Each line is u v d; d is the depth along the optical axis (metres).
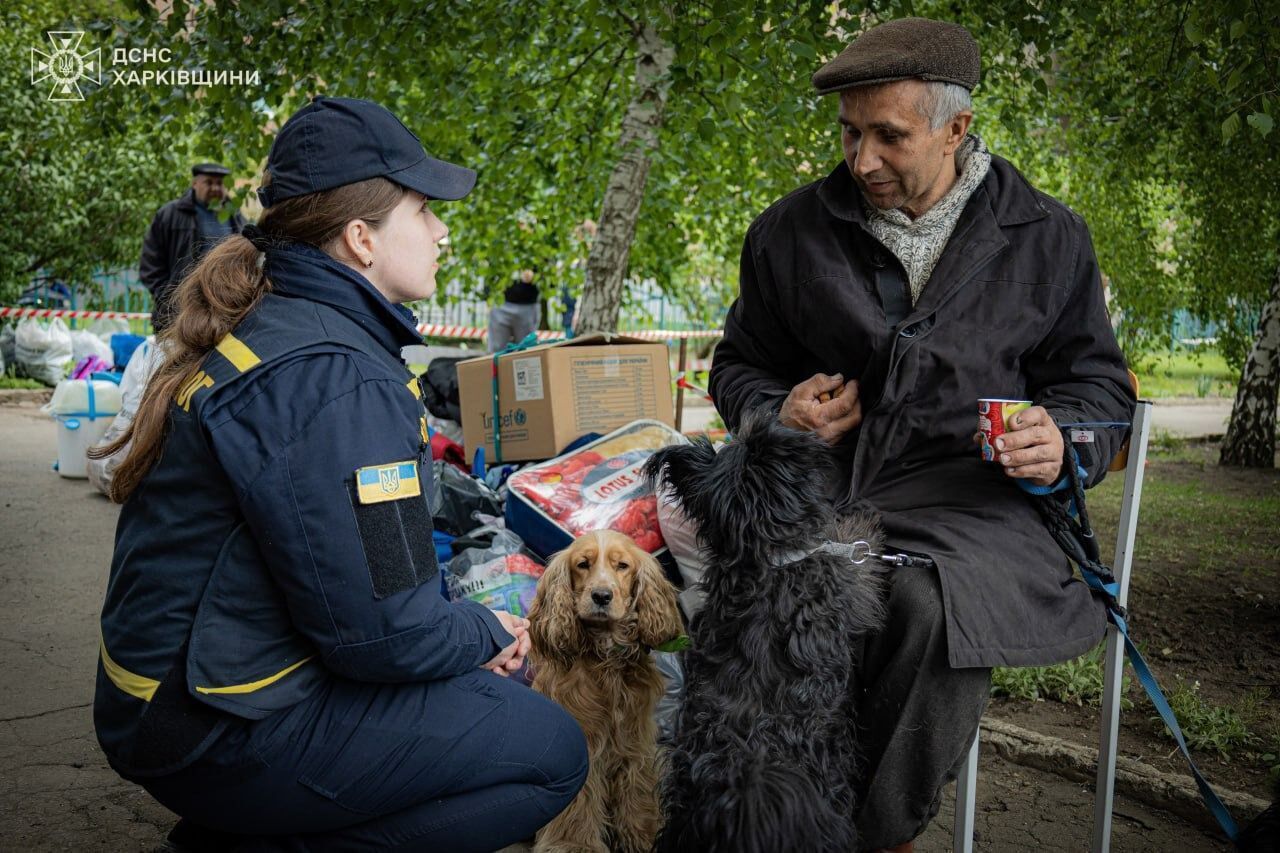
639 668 2.94
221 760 1.74
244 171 6.07
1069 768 3.29
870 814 2.09
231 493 1.70
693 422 10.74
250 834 1.90
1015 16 5.27
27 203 11.67
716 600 2.12
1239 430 8.83
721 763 1.93
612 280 6.53
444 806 1.92
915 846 2.88
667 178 7.35
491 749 1.92
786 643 2.01
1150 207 8.83
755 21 4.82
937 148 2.25
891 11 5.08
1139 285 8.54
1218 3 4.96
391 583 1.70
